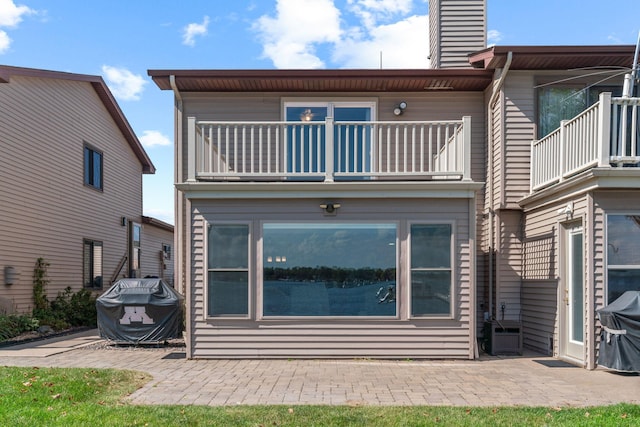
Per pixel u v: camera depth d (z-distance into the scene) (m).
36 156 12.86
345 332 7.89
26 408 5.06
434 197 7.96
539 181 8.84
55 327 12.34
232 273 7.96
